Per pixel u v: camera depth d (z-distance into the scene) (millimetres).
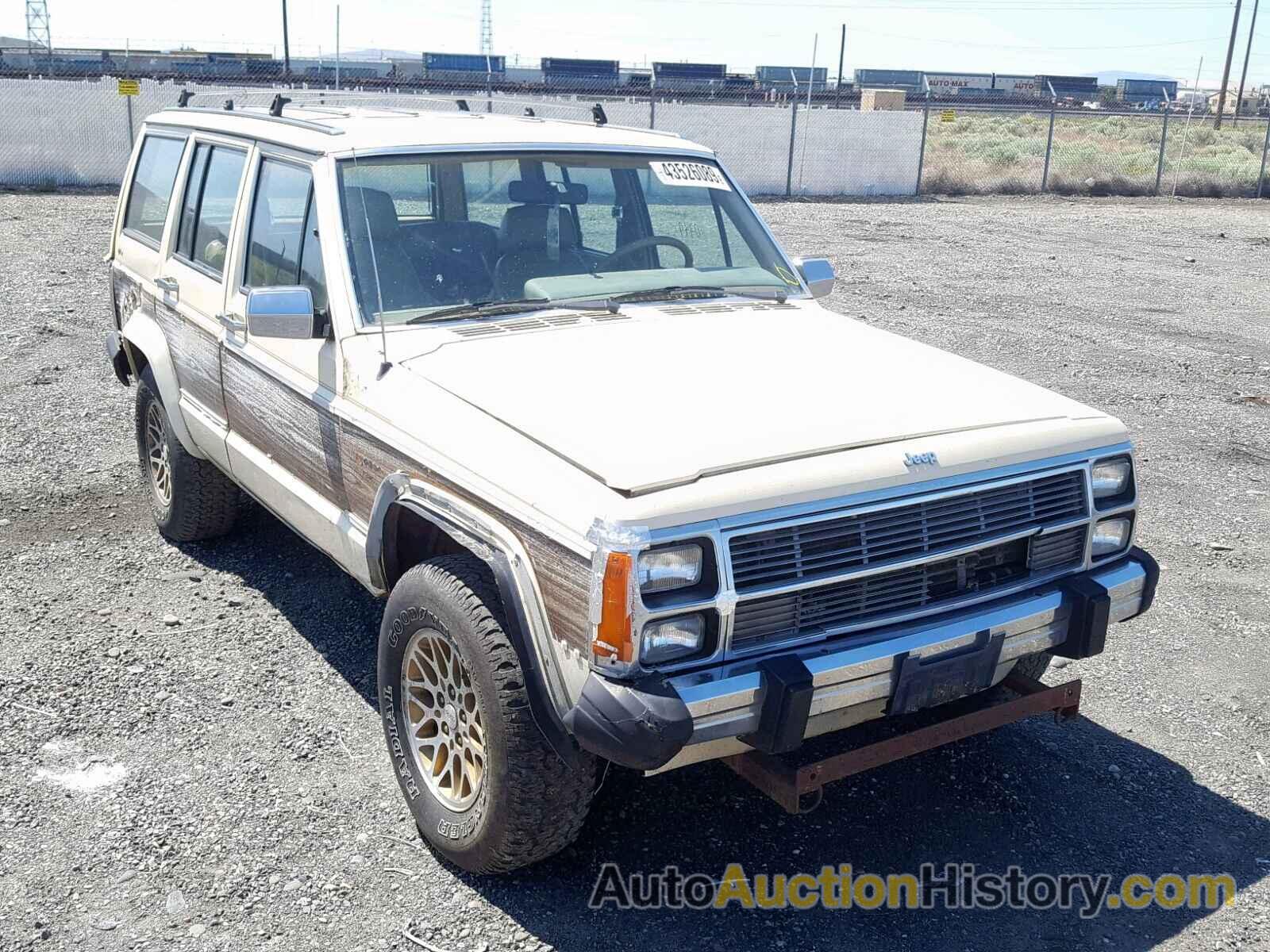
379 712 4480
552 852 3414
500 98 5758
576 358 3824
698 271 4824
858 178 28922
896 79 63594
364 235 4234
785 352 4043
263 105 5926
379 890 3488
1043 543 3604
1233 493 7293
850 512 3166
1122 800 4082
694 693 2961
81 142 23375
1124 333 12180
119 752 4152
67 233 16641
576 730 2996
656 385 3607
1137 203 28703
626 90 38750
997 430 3543
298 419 4352
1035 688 3861
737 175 27766
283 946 3244
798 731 3064
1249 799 4109
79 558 5809
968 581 3475
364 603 5398
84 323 10953
